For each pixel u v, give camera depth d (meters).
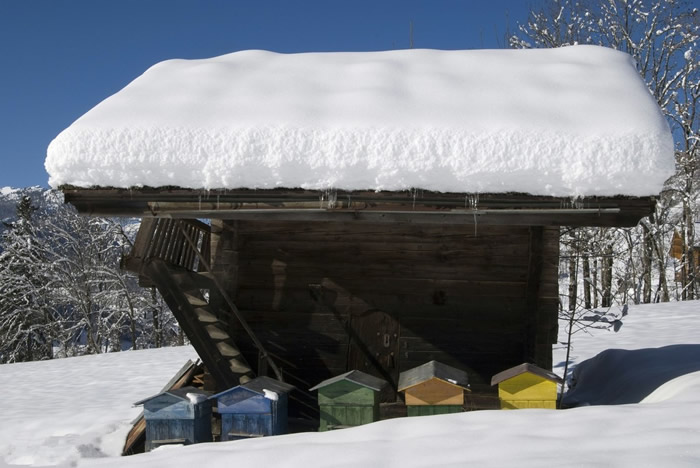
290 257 8.90
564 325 17.73
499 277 8.59
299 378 8.78
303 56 10.45
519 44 28.66
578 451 4.45
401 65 9.23
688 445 4.30
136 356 20.83
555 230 8.41
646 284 28.42
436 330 8.65
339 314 8.80
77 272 31.11
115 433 8.48
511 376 6.64
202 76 8.79
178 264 9.00
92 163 6.86
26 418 11.05
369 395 6.52
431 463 4.54
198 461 5.35
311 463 4.87
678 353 9.27
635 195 6.42
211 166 6.72
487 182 6.50
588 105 7.15
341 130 6.70
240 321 8.57
